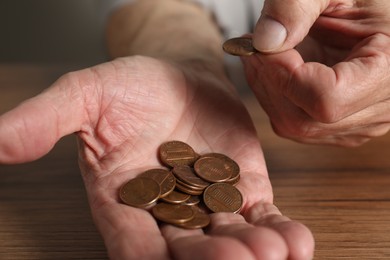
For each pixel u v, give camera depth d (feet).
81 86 1.15
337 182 1.38
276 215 1.09
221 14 2.15
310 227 1.23
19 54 2.94
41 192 1.34
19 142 1.06
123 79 1.21
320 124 1.28
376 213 1.27
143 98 1.22
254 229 0.97
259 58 1.23
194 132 1.29
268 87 1.29
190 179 1.15
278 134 1.42
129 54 1.69
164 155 1.21
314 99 1.14
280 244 0.95
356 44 1.29
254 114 1.73
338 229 1.22
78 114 1.14
